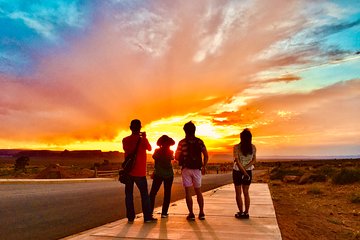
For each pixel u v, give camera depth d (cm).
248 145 745
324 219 1016
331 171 2811
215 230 625
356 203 1416
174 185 2223
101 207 1059
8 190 1463
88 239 566
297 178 2866
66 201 1175
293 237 720
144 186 713
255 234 592
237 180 752
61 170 3225
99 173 3553
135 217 777
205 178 3881
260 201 1052
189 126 735
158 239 561
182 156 730
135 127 721
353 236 804
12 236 649
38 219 825
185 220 728
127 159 709
